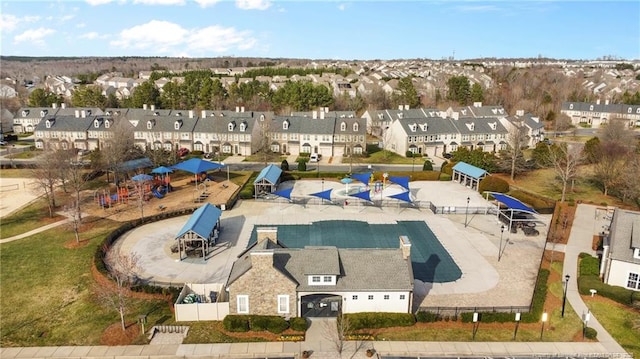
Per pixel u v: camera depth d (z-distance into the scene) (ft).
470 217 213.46
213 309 123.85
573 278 151.74
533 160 300.20
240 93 563.48
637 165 223.71
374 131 458.91
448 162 297.94
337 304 126.41
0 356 110.11
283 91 532.73
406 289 122.31
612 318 127.95
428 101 600.39
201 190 255.09
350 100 558.97
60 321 125.29
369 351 110.63
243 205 229.86
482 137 378.73
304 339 116.37
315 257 126.41
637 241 139.44
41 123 387.55
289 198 218.79
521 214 213.05
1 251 171.01
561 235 188.24
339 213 218.18
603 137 331.57
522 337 118.52
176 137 375.86
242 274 119.85
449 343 115.34
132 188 256.52
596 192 247.50
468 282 148.77
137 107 509.76
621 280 141.90
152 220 204.74
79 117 395.55
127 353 111.04
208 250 171.53
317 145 366.43
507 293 141.79
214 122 375.25
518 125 349.61
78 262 161.17
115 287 139.33
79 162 279.69
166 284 143.54
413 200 237.45
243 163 337.11
